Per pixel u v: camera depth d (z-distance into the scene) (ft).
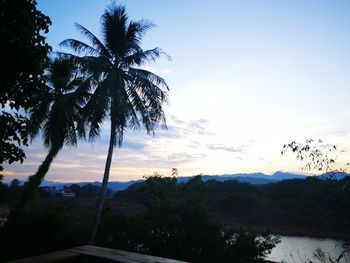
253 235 54.75
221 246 51.90
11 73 16.85
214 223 56.59
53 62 69.51
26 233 40.98
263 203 224.94
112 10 63.10
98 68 57.47
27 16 16.71
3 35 15.83
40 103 66.39
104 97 55.77
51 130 66.95
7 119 17.74
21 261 12.89
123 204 159.94
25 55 16.55
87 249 15.79
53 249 40.27
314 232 152.97
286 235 156.76
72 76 72.23
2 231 40.52
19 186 135.03
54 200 170.60
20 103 18.15
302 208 192.65
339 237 137.80
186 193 62.64
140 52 61.67
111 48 62.64
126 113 58.18
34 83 17.99
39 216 44.86
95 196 275.59
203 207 58.08
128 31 62.85
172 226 53.26
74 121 69.92
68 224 46.21
